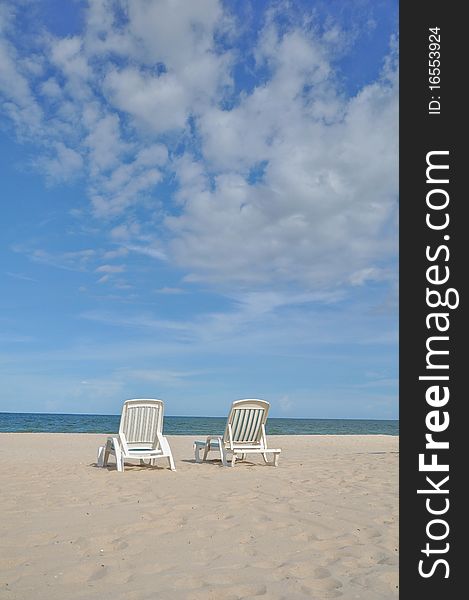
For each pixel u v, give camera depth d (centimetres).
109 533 420
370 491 618
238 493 601
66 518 471
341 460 1060
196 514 487
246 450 934
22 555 362
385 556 367
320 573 331
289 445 1723
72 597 288
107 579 316
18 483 679
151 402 890
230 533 420
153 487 646
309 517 475
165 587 303
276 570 334
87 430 4038
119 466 826
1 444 1557
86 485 664
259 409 964
